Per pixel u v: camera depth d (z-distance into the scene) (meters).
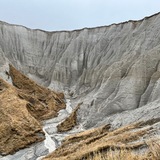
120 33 72.81
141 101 39.69
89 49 78.69
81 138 30.98
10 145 33.25
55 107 51.44
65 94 67.06
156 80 41.09
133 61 49.31
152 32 57.34
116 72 48.03
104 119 38.56
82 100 55.22
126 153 14.50
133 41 60.75
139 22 70.12
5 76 52.53
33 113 44.66
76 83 71.44
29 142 34.19
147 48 53.91
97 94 47.44
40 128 37.00
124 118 32.56
